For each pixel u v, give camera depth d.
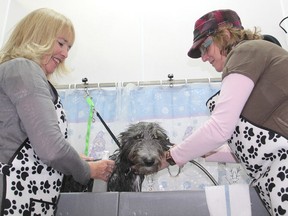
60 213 1.10
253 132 1.04
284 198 0.93
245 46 1.10
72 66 2.53
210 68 2.47
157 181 2.00
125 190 1.55
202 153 1.13
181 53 2.54
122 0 2.74
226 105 1.04
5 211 0.91
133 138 1.59
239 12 2.60
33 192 0.99
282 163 0.97
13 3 2.71
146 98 2.27
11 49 1.19
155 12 2.69
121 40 2.61
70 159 1.00
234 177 1.99
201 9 2.66
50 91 1.14
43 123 0.94
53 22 1.24
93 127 2.19
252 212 1.07
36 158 1.03
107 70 2.52
